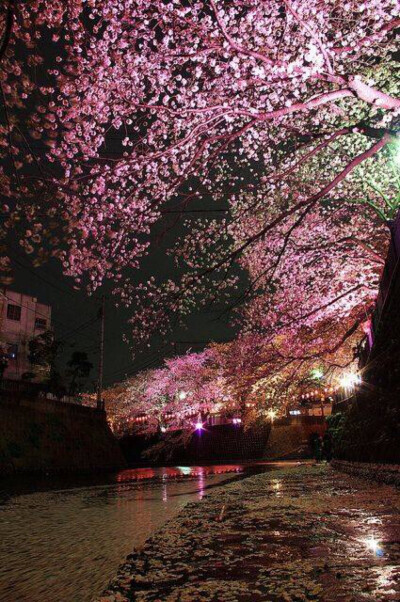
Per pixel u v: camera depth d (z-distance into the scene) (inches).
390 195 717.3
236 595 136.9
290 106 402.0
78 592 161.8
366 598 122.7
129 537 272.4
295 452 1723.7
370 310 766.5
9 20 221.5
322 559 170.6
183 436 1967.3
